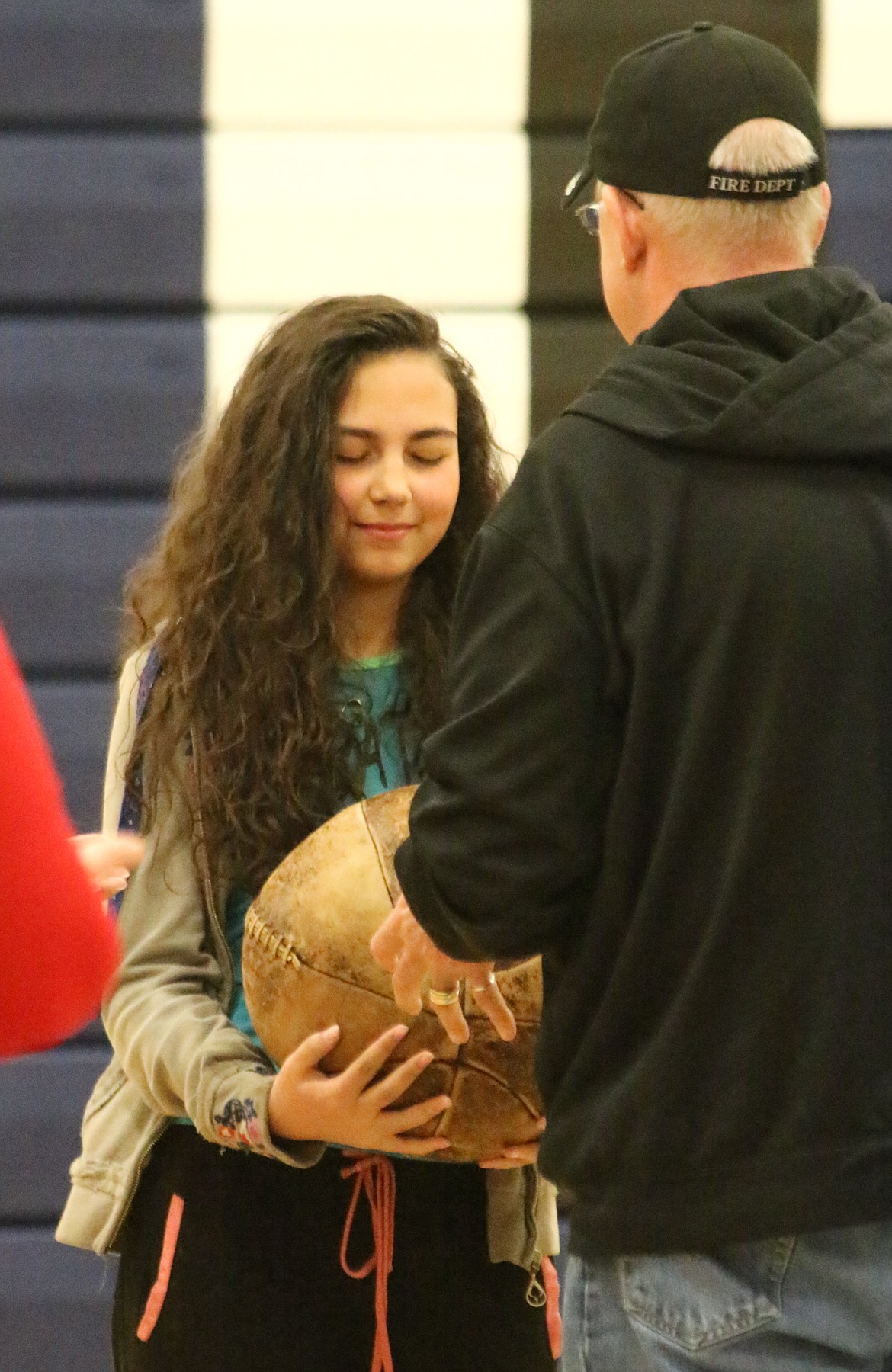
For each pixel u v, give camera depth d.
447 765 4.93
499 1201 6.12
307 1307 6.04
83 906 3.40
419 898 5.03
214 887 6.25
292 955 5.60
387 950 5.38
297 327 6.62
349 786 6.41
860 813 4.75
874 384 4.93
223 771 6.29
